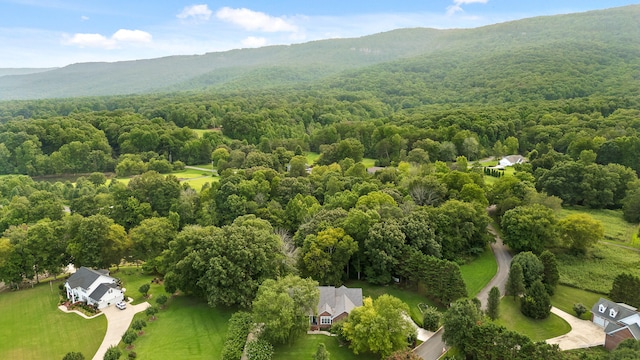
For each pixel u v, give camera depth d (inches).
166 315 3056.1
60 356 2613.2
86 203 4995.1
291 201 4598.9
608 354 2272.4
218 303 3132.4
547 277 3230.8
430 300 3228.3
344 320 2741.1
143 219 4653.1
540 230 3698.3
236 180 5275.6
